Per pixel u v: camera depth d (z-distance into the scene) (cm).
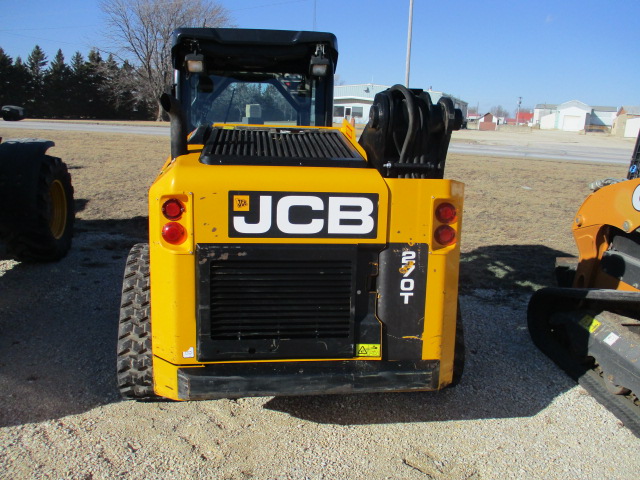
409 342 267
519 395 337
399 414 312
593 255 400
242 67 421
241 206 246
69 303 451
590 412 319
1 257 572
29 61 6347
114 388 324
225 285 251
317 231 252
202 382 249
